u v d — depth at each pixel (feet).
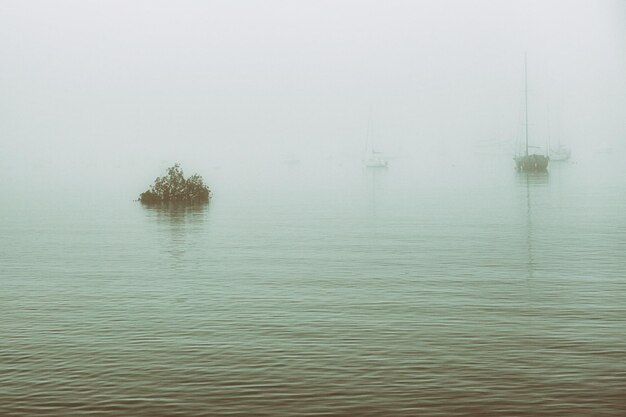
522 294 54.80
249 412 30.71
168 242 90.84
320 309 49.93
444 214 131.03
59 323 46.29
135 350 39.91
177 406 31.42
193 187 169.37
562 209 137.08
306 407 31.22
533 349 39.34
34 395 32.83
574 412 30.32
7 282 61.98
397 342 41.04
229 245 87.40
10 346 40.86
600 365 36.42
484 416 30.04
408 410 30.76
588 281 60.23
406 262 72.38
